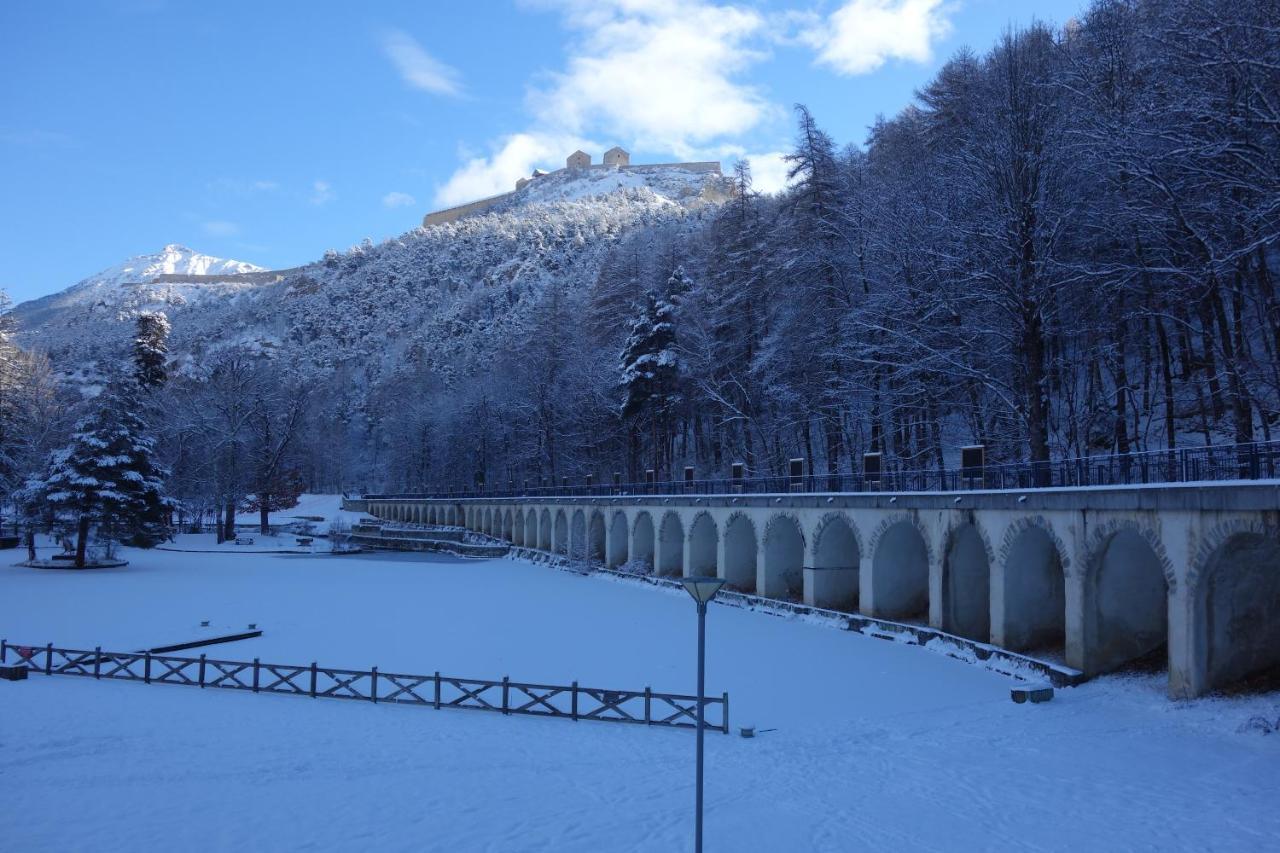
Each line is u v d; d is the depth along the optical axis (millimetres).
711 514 43062
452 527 87062
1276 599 18844
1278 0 25391
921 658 25922
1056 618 25188
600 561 58469
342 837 12570
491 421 100062
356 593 45781
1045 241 32250
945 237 37500
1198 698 17875
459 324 183875
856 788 14656
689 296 63844
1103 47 35375
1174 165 28000
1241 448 22594
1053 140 32281
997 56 38688
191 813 13602
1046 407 33750
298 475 115750
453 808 13781
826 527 34312
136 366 95062
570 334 89812
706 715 20109
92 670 26547
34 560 58250
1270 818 12555
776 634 31016
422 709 20984
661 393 60469
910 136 53125
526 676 25000
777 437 54125
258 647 29984
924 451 41781
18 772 15727
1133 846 11898
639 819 13219
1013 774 15133
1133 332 37812
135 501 58000
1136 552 22031
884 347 39875
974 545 27438
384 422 140875
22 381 73688
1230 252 27047
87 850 12102
